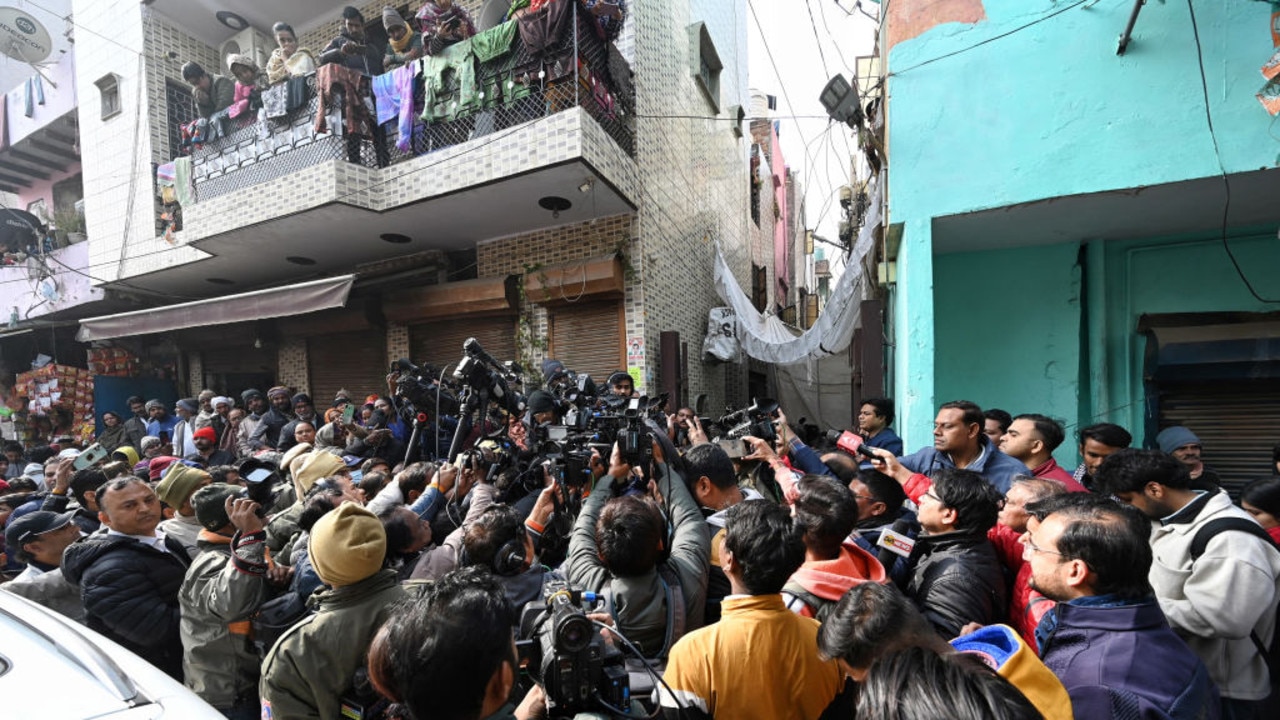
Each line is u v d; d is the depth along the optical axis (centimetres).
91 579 211
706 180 852
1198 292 412
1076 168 329
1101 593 132
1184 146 307
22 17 896
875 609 112
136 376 905
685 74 764
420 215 595
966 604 165
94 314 893
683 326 721
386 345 738
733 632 139
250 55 792
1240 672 176
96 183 810
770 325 856
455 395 363
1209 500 190
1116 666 123
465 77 541
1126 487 203
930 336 363
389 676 109
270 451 511
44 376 884
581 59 507
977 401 464
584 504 227
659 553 174
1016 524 187
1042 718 78
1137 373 428
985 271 463
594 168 498
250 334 828
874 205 523
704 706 135
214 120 658
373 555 168
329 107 568
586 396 311
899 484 253
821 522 175
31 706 129
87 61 810
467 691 104
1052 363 444
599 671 116
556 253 633
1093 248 434
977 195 353
